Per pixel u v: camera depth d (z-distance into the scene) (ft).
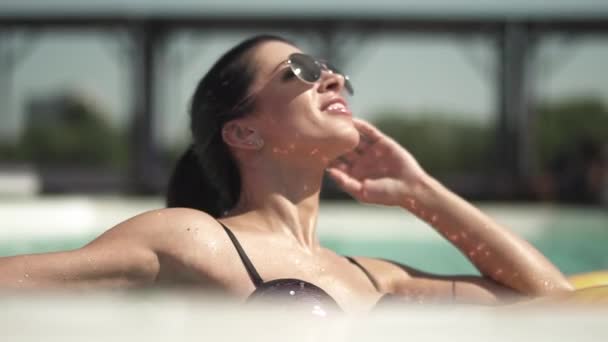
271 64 6.35
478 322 2.41
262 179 6.31
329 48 37.58
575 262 17.54
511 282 6.78
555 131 93.71
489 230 6.89
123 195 36.73
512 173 39.06
